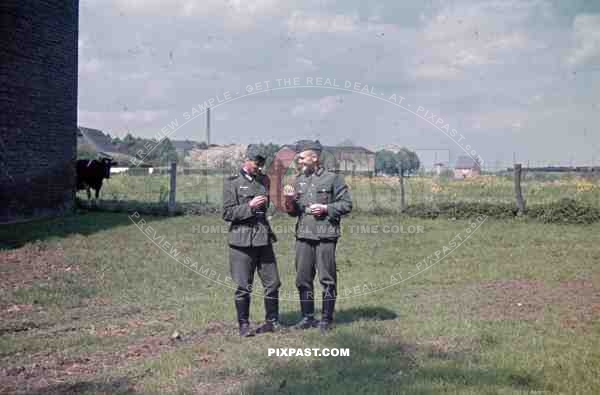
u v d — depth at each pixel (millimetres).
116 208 19531
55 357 6141
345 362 5910
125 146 32844
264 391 5168
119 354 6250
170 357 6023
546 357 5953
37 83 17219
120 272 10281
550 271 10625
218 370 5695
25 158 16844
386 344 6465
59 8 18047
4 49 15906
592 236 15016
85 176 20875
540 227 16688
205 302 8508
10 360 6027
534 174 22031
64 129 18594
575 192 20969
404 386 5234
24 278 9641
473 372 5559
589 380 5352
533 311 7957
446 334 6793
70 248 12281
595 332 6898
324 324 7012
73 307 8180
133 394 5156
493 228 16453
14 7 16172
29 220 16719
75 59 18938
